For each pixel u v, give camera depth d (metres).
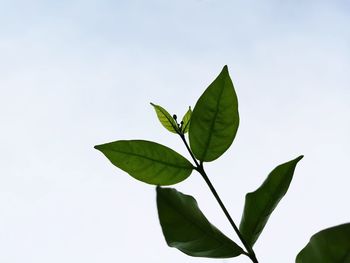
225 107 0.43
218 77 0.43
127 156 0.44
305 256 0.36
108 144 0.44
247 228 0.40
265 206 0.40
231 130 0.43
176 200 0.38
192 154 0.44
